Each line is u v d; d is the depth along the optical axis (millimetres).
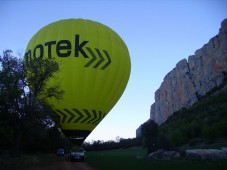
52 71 31953
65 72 32312
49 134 47438
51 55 32688
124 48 35781
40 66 32375
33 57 33688
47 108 33656
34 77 32781
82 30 33250
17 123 34469
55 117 34344
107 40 33844
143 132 58344
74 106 33031
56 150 57219
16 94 32969
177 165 28594
